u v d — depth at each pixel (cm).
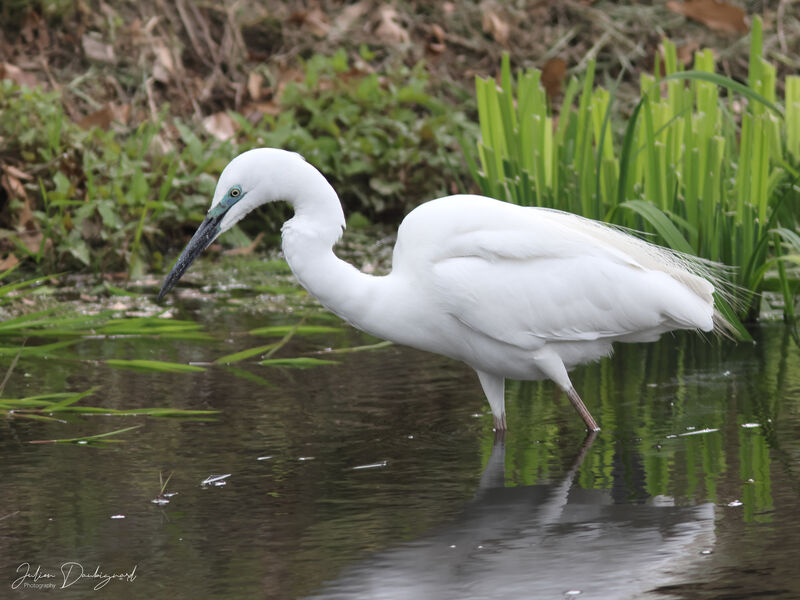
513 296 809
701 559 593
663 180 1153
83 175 1457
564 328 823
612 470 743
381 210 1625
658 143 1123
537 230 818
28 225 1391
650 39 1939
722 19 1917
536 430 839
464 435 828
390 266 1380
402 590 564
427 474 742
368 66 1780
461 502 688
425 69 1850
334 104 1655
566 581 570
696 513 659
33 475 748
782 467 736
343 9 1948
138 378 999
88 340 1145
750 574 573
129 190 1441
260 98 1748
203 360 1060
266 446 806
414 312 823
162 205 1381
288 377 1000
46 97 1479
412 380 984
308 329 1111
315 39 1875
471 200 835
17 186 1391
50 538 638
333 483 727
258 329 1101
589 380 977
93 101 1664
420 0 1975
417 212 831
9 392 950
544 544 618
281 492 711
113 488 721
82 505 691
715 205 1140
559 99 1811
